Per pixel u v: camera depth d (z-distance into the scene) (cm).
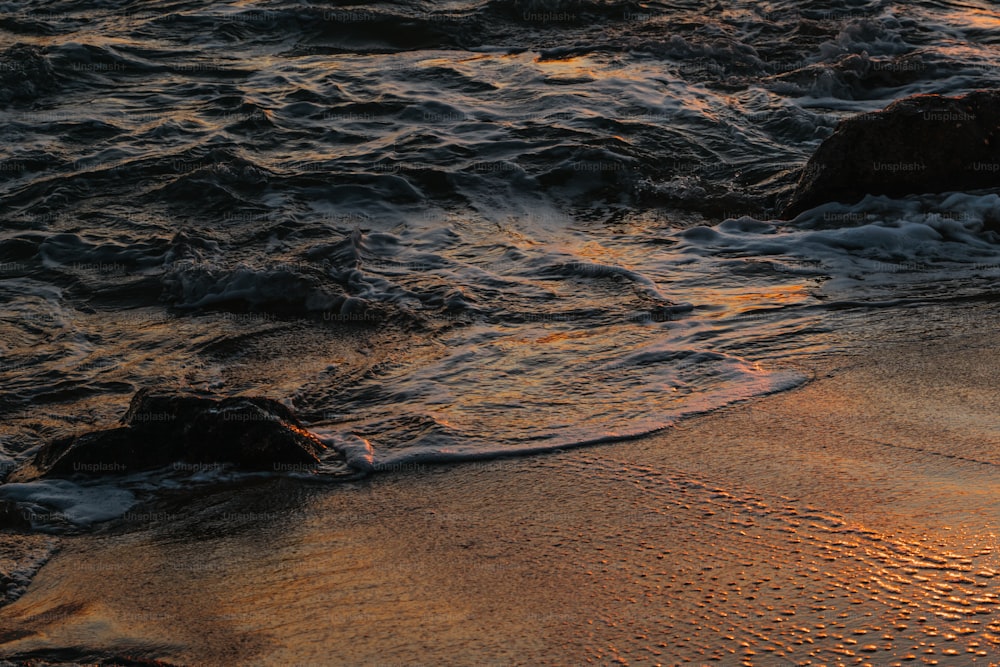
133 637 414
